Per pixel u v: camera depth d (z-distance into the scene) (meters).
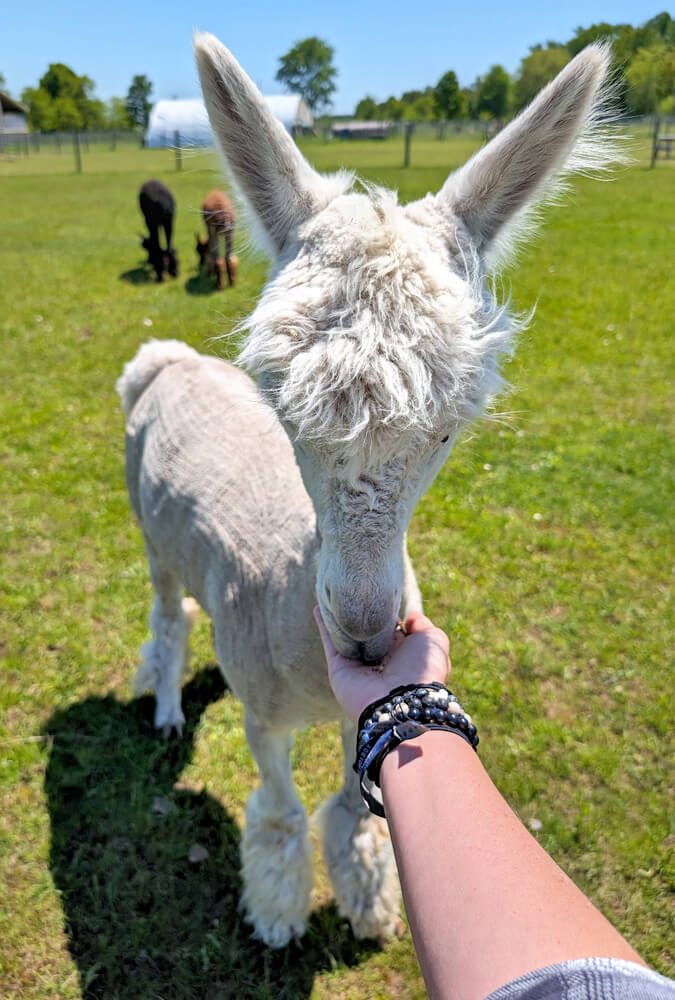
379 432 0.47
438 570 1.45
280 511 0.75
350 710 0.49
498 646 1.27
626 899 0.88
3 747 1.07
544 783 1.03
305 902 0.86
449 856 0.32
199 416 0.95
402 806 0.37
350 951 0.85
